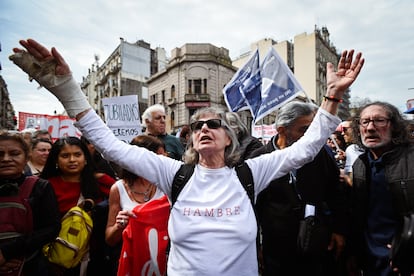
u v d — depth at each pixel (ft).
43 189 6.52
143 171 5.39
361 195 6.68
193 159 5.58
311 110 7.37
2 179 6.09
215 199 4.98
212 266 4.55
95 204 8.20
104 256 7.76
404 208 5.82
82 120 5.16
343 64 5.62
